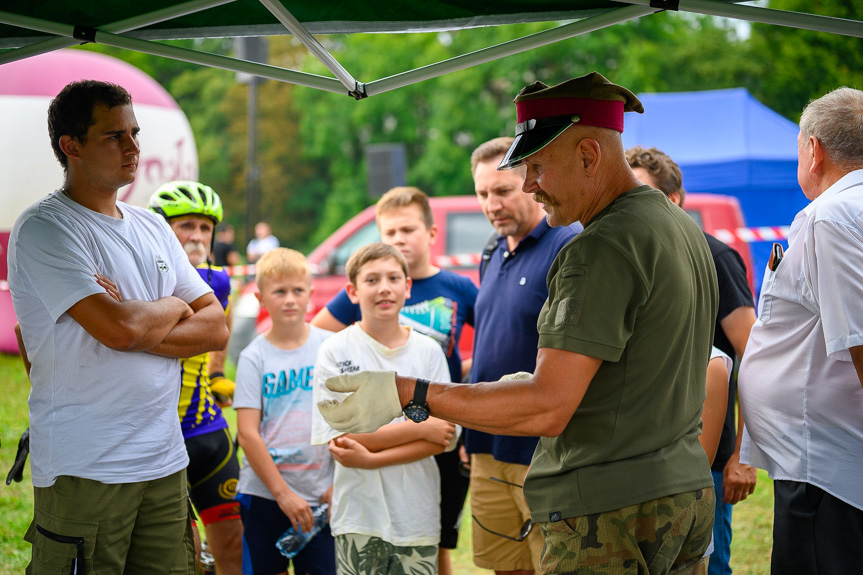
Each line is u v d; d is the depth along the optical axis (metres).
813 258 2.50
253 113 16.02
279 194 36.19
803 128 2.69
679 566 2.36
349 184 33.50
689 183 11.74
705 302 2.36
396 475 3.31
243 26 3.06
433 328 3.78
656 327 2.18
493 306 3.46
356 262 3.48
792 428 2.63
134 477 2.66
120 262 2.74
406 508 3.30
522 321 3.32
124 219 2.85
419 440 3.29
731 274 3.26
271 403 3.67
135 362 2.68
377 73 31.52
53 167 9.98
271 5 2.52
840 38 22.27
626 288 2.13
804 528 2.59
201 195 3.78
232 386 3.97
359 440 3.27
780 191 11.73
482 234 9.34
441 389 2.24
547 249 3.32
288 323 3.74
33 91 9.96
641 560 2.19
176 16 2.77
